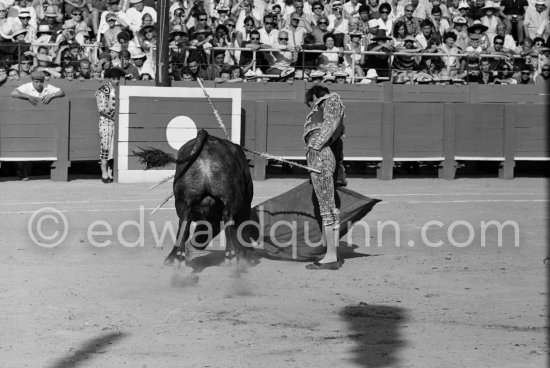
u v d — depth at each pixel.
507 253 15.36
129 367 9.22
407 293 12.52
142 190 22.00
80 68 24.52
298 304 11.83
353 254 15.23
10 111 23.34
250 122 24.77
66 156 23.59
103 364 9.30
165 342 10.08
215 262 14.35
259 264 14.33
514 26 29.64
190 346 9.95
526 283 13.18
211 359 9.50
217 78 25.23
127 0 26.55
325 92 14.07
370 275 13.62
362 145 25.45
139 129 23.53
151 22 25.55
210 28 25.58
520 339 10.38
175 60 25.14
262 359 9.52
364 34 27.11
